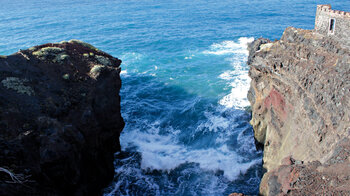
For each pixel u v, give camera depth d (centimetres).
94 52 3419
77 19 9656
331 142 1969
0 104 2225
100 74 2970
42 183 2052
